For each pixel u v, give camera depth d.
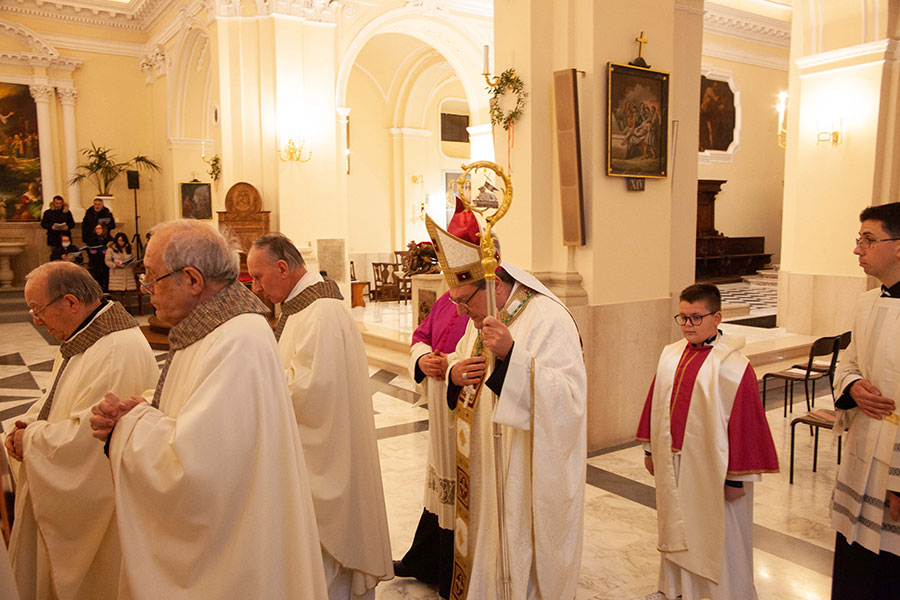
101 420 1.71
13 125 14.36
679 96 6.13
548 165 4.75
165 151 14.92
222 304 1.77
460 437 2.30
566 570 2.21
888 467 2.29
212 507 1.59
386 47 15.48
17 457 2.23
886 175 8.52
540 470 2.12
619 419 5.02
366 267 16.53
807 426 5.59
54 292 2.26
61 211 13.26
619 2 4.60
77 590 2.10
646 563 3.24
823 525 3.67
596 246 4.65
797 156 9.17
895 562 2.32
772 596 2.94
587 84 4.53
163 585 1.61
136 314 12.97
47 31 14.54
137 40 15.46
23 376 7.70
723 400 2.56
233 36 9.83
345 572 2.62
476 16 11.80
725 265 17.67
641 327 5.02
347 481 2.53
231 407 1.62
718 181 16.98
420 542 3.01
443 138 17.61
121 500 1.63
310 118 10.16
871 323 2.43
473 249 2.11
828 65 8.75
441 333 2.83
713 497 2.57
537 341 2.22
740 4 16.55
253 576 1.61
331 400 2.51
